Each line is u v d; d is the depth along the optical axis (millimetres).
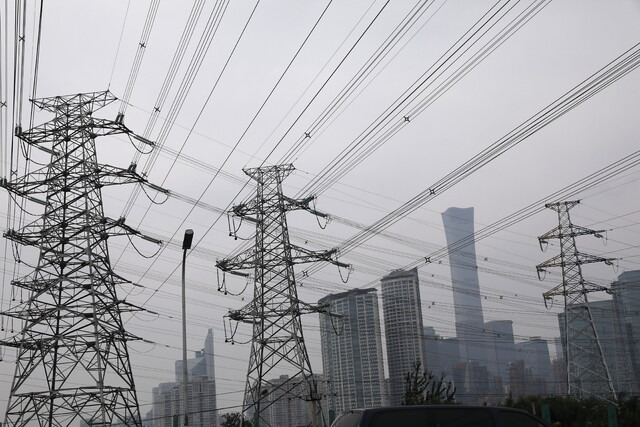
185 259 38125
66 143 51844
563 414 45750
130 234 51375
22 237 49031
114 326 48750
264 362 54438
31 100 50219
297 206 57531
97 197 51469
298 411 62375
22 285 48219
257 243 58156
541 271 69625
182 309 38219
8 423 44469
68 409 44906
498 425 17766
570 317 67625
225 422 67125
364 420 17047
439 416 17453
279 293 56406
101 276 49719
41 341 46656
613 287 67875
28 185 49625
